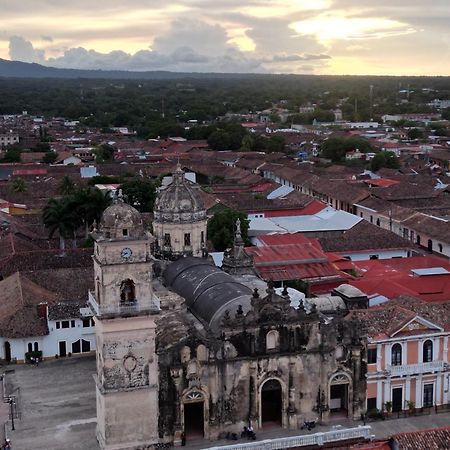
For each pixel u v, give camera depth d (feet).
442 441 202.59
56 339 322.96
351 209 597.93
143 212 557.74
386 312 270.67
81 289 353.72
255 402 248.73
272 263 377.50
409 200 592.60
